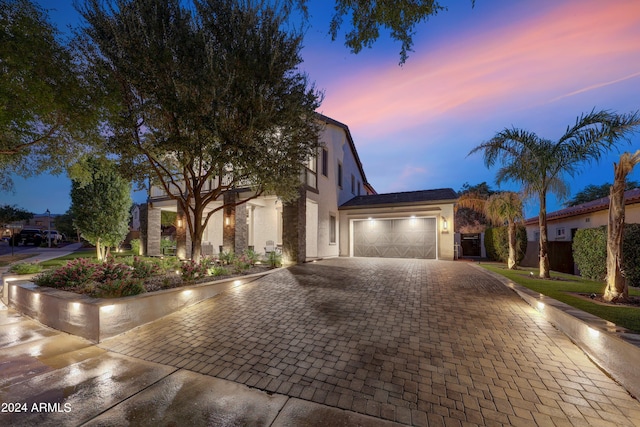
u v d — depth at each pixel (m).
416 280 8.16
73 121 5.95
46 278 6.55
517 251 11.33
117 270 6.98
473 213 26.70
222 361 3.71
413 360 3.60
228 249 13.40
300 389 3.03
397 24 4.78
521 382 3.08
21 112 5.03
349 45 5.21
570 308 4.61
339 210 17.02
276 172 7.79
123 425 2.41
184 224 15.08
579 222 13.01
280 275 8.91
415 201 15.04
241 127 7.13
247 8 7.15
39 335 4.83
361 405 2.73
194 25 7.02
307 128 8.09
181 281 7.02
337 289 7.14
